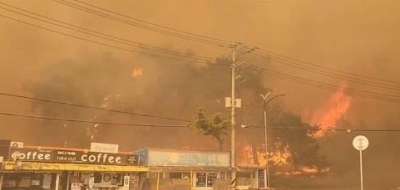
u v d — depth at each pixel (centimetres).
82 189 2756
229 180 3281
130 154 2991
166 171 3048
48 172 2609
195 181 3192
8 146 2570
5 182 2550
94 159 2825
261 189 3431
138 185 2983
